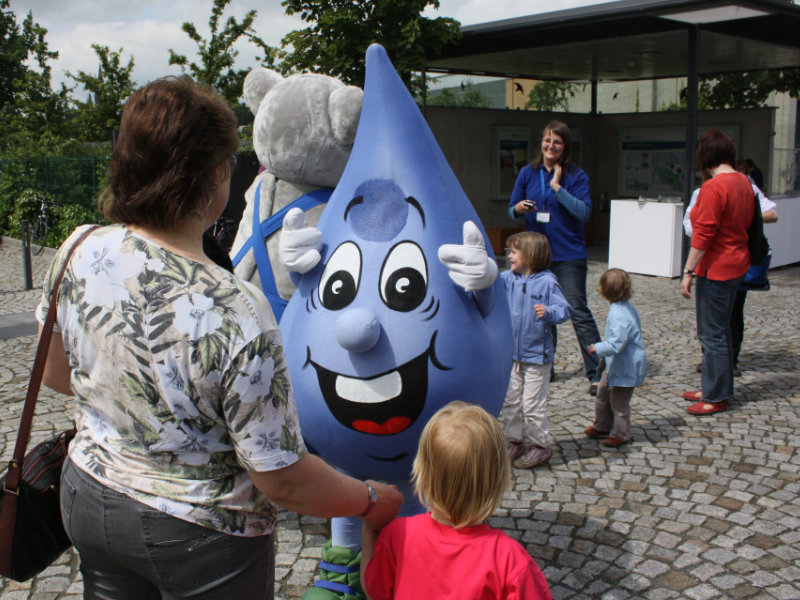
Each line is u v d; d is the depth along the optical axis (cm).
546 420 423
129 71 2064
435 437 185
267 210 355
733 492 390
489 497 184
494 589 181
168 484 149
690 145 1085
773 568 319
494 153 1502
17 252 1465
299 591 311
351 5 1075
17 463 172
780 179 1358
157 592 166
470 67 1495
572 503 381
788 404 526
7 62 3344
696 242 492
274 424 148
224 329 144
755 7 923
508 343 280
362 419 248
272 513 164
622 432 451
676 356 662
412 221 260
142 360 145
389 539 192
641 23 1095
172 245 156
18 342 738
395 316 249
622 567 321
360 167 270
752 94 1925
